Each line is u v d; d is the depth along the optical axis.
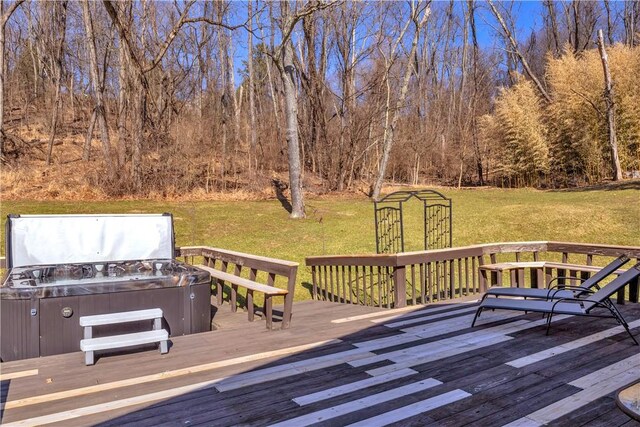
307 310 6.60
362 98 22.12
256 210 15.12
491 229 12.62
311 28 20.55
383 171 18.58
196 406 3.17
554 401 3.18
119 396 3.37
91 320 4.34
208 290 5.54
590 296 4.89
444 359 4.08
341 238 12.16
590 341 4.55
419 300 8.02
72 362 4.16
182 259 10.08
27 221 6.25
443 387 3.45
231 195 17.52
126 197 15.75
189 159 17.36
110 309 4.86
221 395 3.35
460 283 7.15
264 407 3.14
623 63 21.38
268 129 22.83
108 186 15.51
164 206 14.59
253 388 3.48
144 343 4.22
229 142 19.78
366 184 21.39
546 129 24.22
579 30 34.19
